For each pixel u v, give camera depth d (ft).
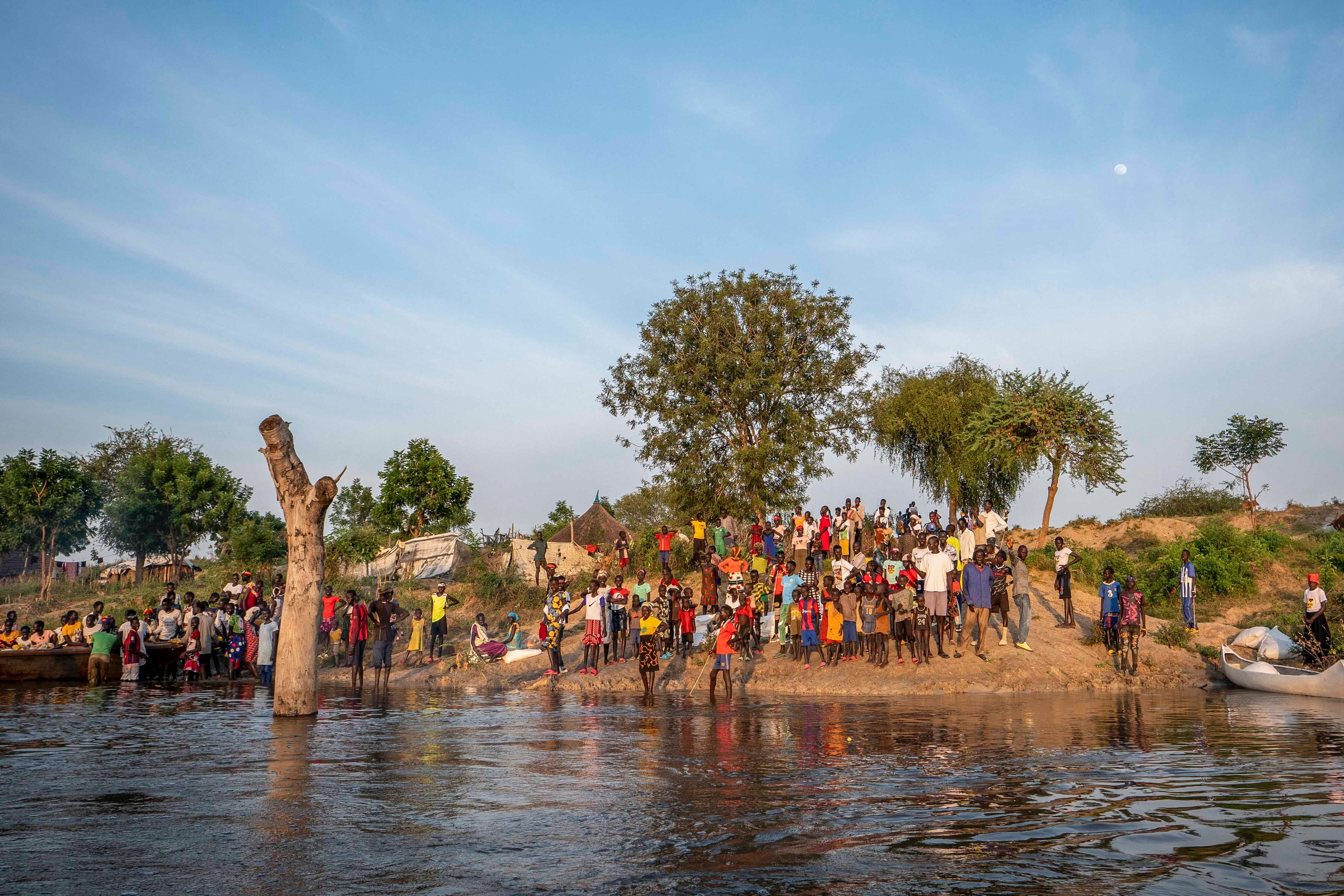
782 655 70.49
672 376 119.14
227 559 147.64
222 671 81.51
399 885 17.25
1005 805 23.90
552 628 71.26
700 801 24.73
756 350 116.16
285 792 26.27
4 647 77.46
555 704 54.60
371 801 24.86
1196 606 88.02
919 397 133.18
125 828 21.72
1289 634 72.33
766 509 115.24
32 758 32.73
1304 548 98.78
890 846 19.95
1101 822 22.02
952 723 42.47
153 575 157.48
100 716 47.32
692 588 98.99
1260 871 17.85
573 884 17.28
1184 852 19.26
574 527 147.23
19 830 21.53
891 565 68.39
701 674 67.97
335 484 47.57
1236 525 132.16
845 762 31.19
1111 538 125.49
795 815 22.93
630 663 73.05
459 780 28.14
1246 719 43.29
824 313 120.37
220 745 36.29
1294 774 28.19
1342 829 21.24
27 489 152.97
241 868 18.31
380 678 74.74
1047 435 107.24
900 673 62.90
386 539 131.03
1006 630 67.67
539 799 25.11
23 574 159.33
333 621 86.12
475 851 19.65
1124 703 51.44
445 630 82.48
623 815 23.12
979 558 65.10
